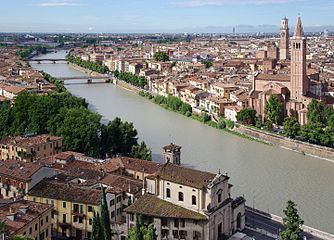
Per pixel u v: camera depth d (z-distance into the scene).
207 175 150.38
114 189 164.62
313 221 175.88
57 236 159.38
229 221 155.00
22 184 165.38
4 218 135.88
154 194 156.88
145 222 149.12
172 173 153.88
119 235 152.00
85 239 153.25
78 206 156.88
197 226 146.38
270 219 169.38
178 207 150.00
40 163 181.62
